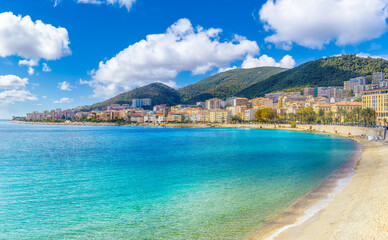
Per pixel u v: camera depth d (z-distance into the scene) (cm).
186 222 2675
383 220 2245
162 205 3234
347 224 2248
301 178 4375
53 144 12031
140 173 5284
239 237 2250
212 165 6044
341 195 3181
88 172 5472
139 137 16262
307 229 2239
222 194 3603
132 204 3306
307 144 10538
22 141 13688
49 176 5112
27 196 3747
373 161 5453
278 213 2734
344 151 7831
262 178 4509
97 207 3234
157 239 2341
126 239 2378
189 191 3828
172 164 6309
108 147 10606
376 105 18025
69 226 2702
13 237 2491
